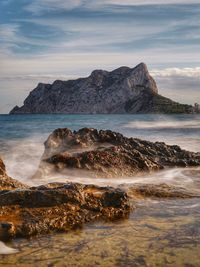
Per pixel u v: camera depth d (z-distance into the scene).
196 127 58.12
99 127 63.91
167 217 10.30
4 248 8.31
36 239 8.84
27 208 9.98
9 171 17.89
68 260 7.75
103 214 10.37
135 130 52.09
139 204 11.58
